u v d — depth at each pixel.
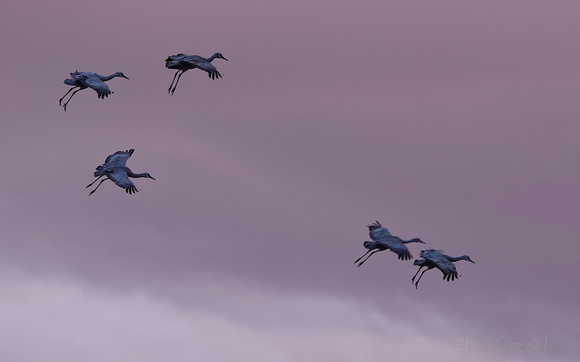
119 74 101.38
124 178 98.81
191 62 100.38
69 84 99.94
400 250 95.56
